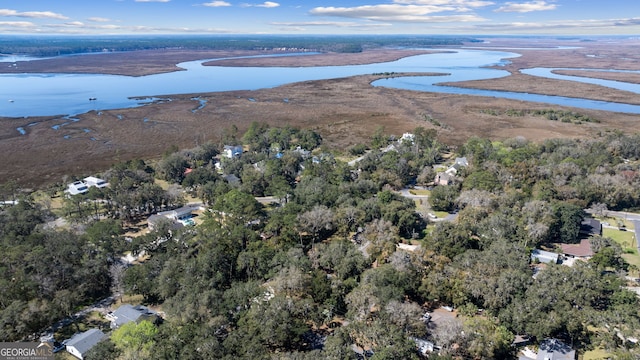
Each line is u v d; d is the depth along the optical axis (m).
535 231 99.88
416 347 65.38
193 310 70.38
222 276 85.06
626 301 75.31
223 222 112.56
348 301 74.19
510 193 124.00
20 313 68.62
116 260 94.44
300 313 71.62
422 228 114.31
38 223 108.69
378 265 90.88
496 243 92.44
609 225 117.31
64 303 75.62
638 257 99.81
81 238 94.31
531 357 66.38
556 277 77.56
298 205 116.12
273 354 65.06
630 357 60.09
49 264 82.44
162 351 61.38
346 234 107.75
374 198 121.69
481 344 63.59
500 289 74.31
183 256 90.12
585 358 65.94
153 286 82.06
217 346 62.12
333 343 62.16
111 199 124.00
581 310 72.06
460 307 76.50
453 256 90.50
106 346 62.84
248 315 69.81
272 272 85.50
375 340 63.94
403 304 70.62
